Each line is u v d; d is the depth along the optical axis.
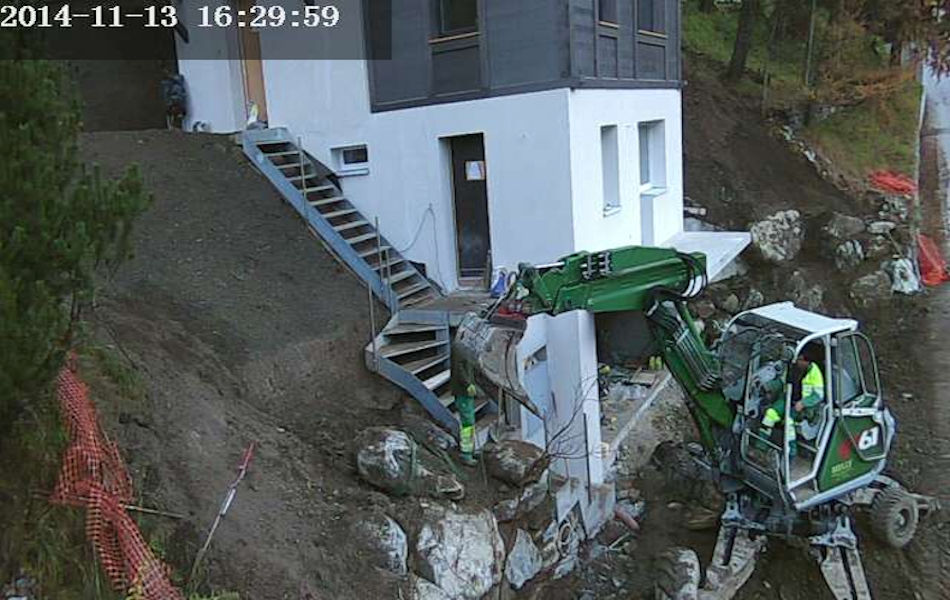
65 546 5.59
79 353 6.71
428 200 13.04
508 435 11.04
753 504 11.55
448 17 12.44
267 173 13.77
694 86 26.05
